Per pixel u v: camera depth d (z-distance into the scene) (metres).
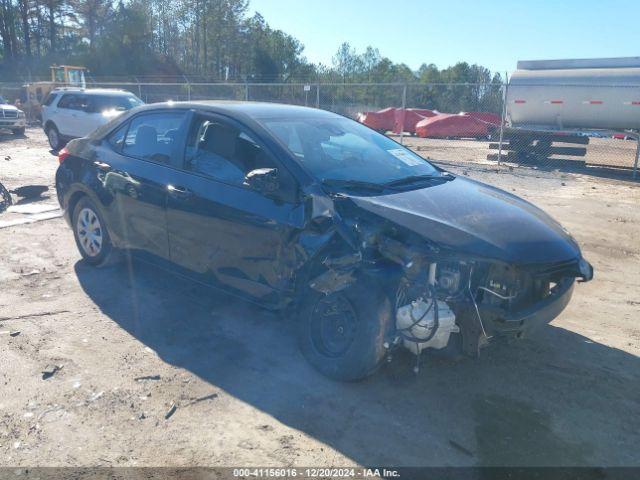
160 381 3.71
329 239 3.61
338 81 66.50
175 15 69.69
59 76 32.38
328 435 3.22
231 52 70.19
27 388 3.58
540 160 16.53
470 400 3.62
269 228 3.88
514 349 4.36
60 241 6.75
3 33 63.69
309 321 3.84
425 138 28.89
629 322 4.99
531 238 3.62
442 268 3.61
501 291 3.51
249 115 4.40
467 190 4.32
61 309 4.77
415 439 3.21
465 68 80.12
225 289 4.32
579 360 4.22
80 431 3.18
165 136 4.85
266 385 3.71
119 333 4.36
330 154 4.27
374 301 3.48
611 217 9.31
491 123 27.16
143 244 4.98
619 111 14.83
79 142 5.78
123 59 59.69
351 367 3.60
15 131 21.72
